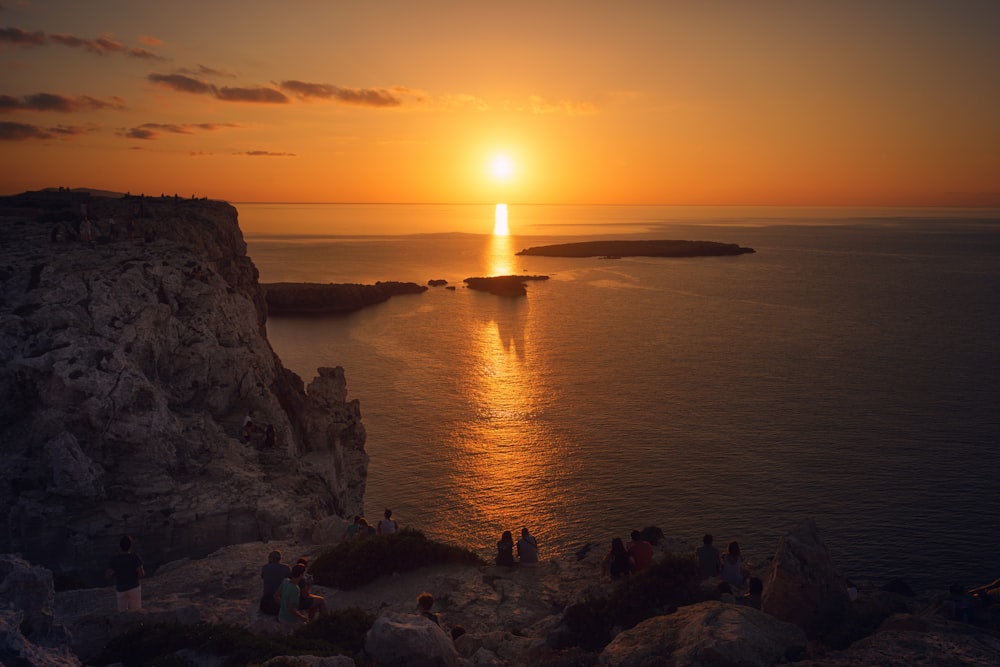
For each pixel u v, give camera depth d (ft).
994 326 479.41
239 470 125.49
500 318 532.32
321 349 417.69
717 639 45.83
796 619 53.01
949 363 373.81
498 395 316.60
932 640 46.47
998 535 184.44
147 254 160.45
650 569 64.23
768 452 242.99
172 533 106.73
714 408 295.89
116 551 100.94
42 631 49.67
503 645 59.98
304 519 112.37
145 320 134.62
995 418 279.08
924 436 258.78
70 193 306.14
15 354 121.70
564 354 405.80
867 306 572.51
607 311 563.07
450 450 245.24
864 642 47.01
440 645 51.08
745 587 67.72
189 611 61.52
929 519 193.06
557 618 65.72
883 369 362.12
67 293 134.62
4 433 116.88
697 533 185.26
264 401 151.33
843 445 249.55
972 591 63.21
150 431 119.55
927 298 612.70
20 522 104.53
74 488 108.58
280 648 52.60
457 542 180.04
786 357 393.29
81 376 118.52
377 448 246.88
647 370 364.99
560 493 210.18
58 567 96.02
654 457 238.68
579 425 273.33
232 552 93.66
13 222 195.42
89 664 52.13
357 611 63.67
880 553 176.24
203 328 148.77
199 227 207.31
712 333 466.70
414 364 378.94
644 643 49.34
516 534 184.85
